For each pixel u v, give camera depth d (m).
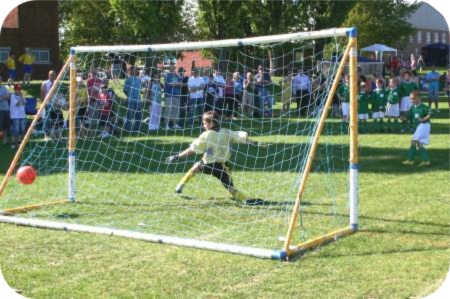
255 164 11.49
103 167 11.50
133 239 6.62
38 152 13.30
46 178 10.41
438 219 7.20
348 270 5.47
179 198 8.77
